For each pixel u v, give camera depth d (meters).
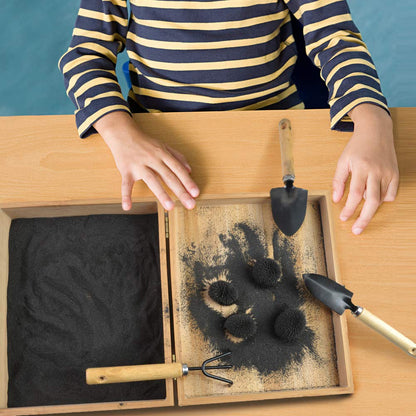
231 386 0.85
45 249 0.94
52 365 0.88
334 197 0.97
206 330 0.89
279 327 0.88
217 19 1.12
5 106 1.76
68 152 0.96
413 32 1.97
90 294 0.92
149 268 0.94
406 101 1.87
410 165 1.01
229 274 0.93
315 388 0.87
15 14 1.90
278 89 1.23
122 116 0.99
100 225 0.97
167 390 0.81
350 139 0.99
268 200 0.96
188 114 1.01
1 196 0.93
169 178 0.93
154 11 1.13
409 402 0.86
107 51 1.15
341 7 1.12
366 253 0.95
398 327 0.91
